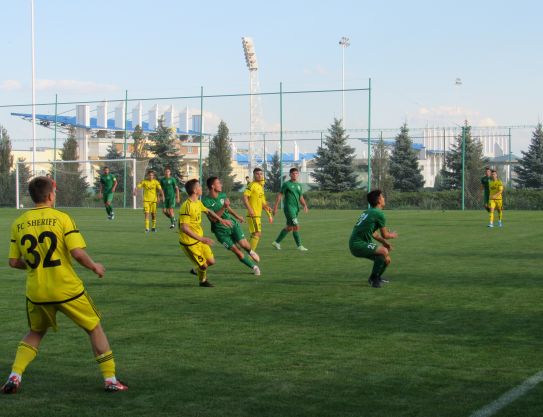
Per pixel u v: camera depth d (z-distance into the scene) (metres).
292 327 7.61
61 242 5.31
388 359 6.21
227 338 7.11
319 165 47.41
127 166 43.84
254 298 9.55
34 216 5.35
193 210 10.48
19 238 5.35
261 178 15.55
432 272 11.88
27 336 5.49
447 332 7.25
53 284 5.25
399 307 8.73
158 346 6.79
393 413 4.77
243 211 36.91
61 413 4.86
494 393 5.18
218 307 8.88
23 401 5.13
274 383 5.52
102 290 10.34
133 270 12.66
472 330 7.34
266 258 14.38
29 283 5.31
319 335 7.20
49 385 5.54
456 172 45.50
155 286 10.72
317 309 8.67
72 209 41.62
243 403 5.03
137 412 4.86
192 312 8.55
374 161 42.53
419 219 27.98
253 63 61.19
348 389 5.34
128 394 5.28
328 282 10.94
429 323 7.73
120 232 22.48
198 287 10.59
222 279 11.41
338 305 8.93
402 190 50.00
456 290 9.98
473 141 44.59
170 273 12.23
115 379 5.37
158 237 20.42
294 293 9.92
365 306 8.83
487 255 14.42
